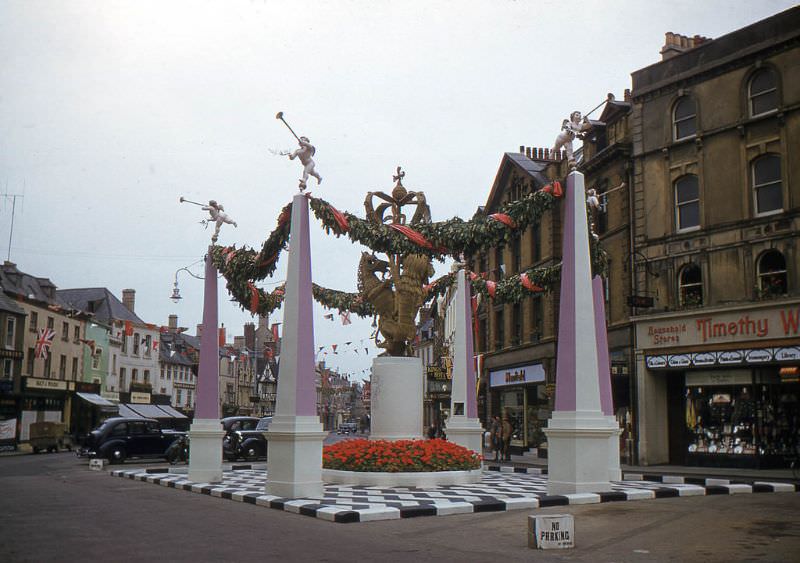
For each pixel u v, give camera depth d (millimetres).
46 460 31078
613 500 12570
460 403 18594
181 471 20391
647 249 27188
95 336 57250
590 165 30641
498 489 14273
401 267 17516
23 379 46688
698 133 25703
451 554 7535
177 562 6922
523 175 37312
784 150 23266
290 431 12586
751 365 23578
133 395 62875
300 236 13578
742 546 7832
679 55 26531
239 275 16469
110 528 9375
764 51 23906
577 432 12797
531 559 7250
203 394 16797
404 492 13586
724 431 24422
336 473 15180
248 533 8961
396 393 16453
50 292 53094
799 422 23203
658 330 26219
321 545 8047
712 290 24922
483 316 43375
